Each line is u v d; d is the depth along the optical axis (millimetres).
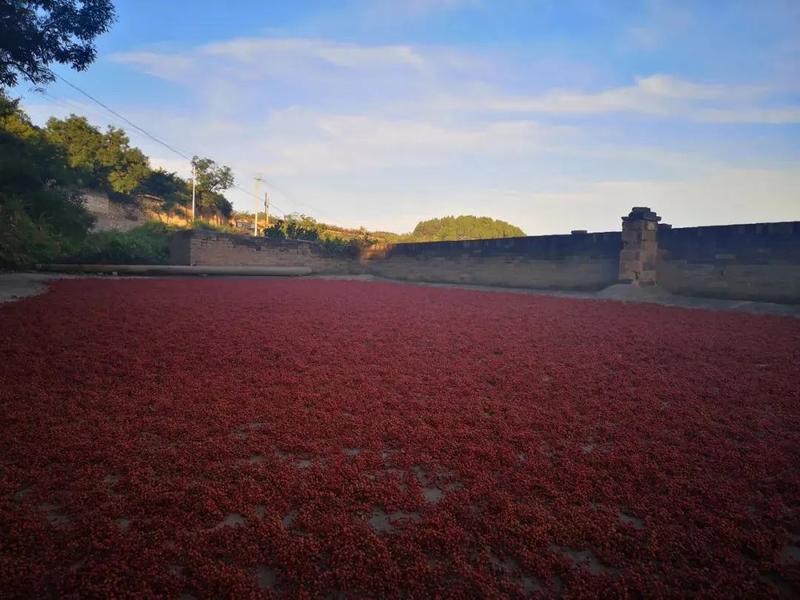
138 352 6676
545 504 3131
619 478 3473
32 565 2365
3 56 13117
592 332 9297
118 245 24406
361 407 4848
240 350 7070
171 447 3828
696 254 15984
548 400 5195
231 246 25547
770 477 3508
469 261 23141
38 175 22938
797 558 2676
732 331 9531
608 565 2547
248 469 3461
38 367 5734
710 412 4844
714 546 2703
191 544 2592
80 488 3119
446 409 4855
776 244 14273
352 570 2426
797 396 5363
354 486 3268
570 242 19266
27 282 15125
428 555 2604
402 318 10883
